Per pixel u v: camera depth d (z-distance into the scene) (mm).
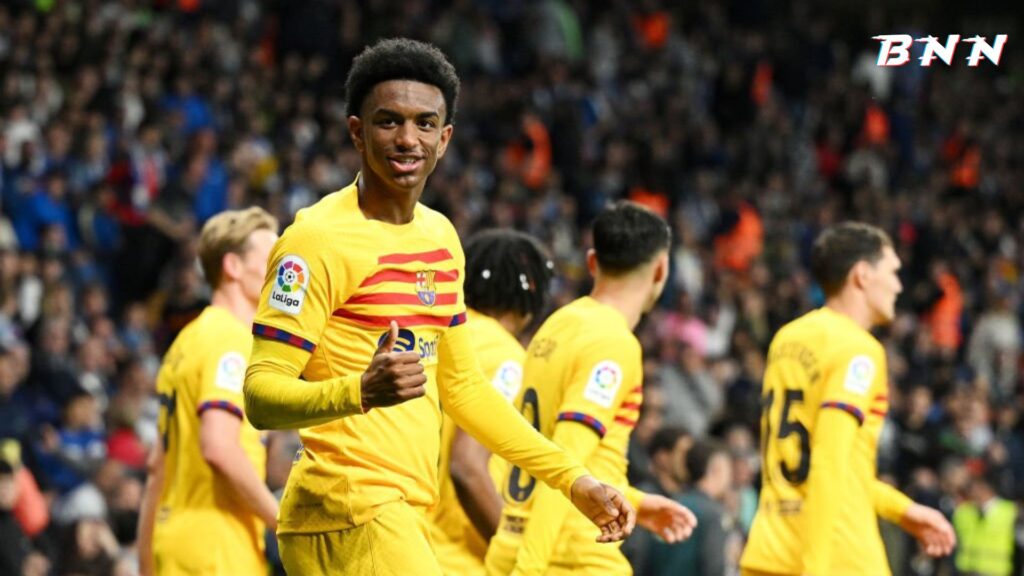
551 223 24578
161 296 19531
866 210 30422
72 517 13625
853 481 8867
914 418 21250
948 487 17656
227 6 25984
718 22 34562
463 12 28984
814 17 38625
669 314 23484
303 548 5844
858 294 9031
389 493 5781
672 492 11797
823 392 8711
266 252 8344
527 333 10016
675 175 28516
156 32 24312
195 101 23141
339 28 27297
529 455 6109
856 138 33188
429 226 5938
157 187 21234
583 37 32188
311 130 24656
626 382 7625
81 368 16828
